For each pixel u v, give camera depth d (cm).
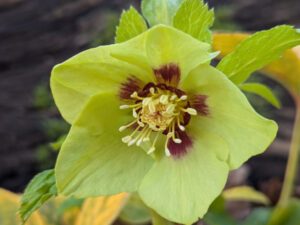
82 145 12
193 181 12
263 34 12
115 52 11
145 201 12
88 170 12
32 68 36
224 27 36
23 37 36
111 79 12
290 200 22
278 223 22
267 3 36
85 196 12
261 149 11
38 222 20
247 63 12
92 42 36
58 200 21
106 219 19
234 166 11
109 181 12
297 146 21
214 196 12
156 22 13
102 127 12
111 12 36
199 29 12
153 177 12
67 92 12
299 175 28
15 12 37
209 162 12
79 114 12
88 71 12
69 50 36
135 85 12
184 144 12
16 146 34
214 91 11
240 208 30
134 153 12
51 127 34
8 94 35
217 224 20
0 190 21
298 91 20
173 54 11
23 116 34
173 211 12
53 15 37
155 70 12
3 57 36
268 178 33
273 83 34
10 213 20
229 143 12
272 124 11
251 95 33
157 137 12
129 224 23
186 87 12
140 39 11
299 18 36
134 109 12
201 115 12
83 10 36
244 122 11
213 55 11
